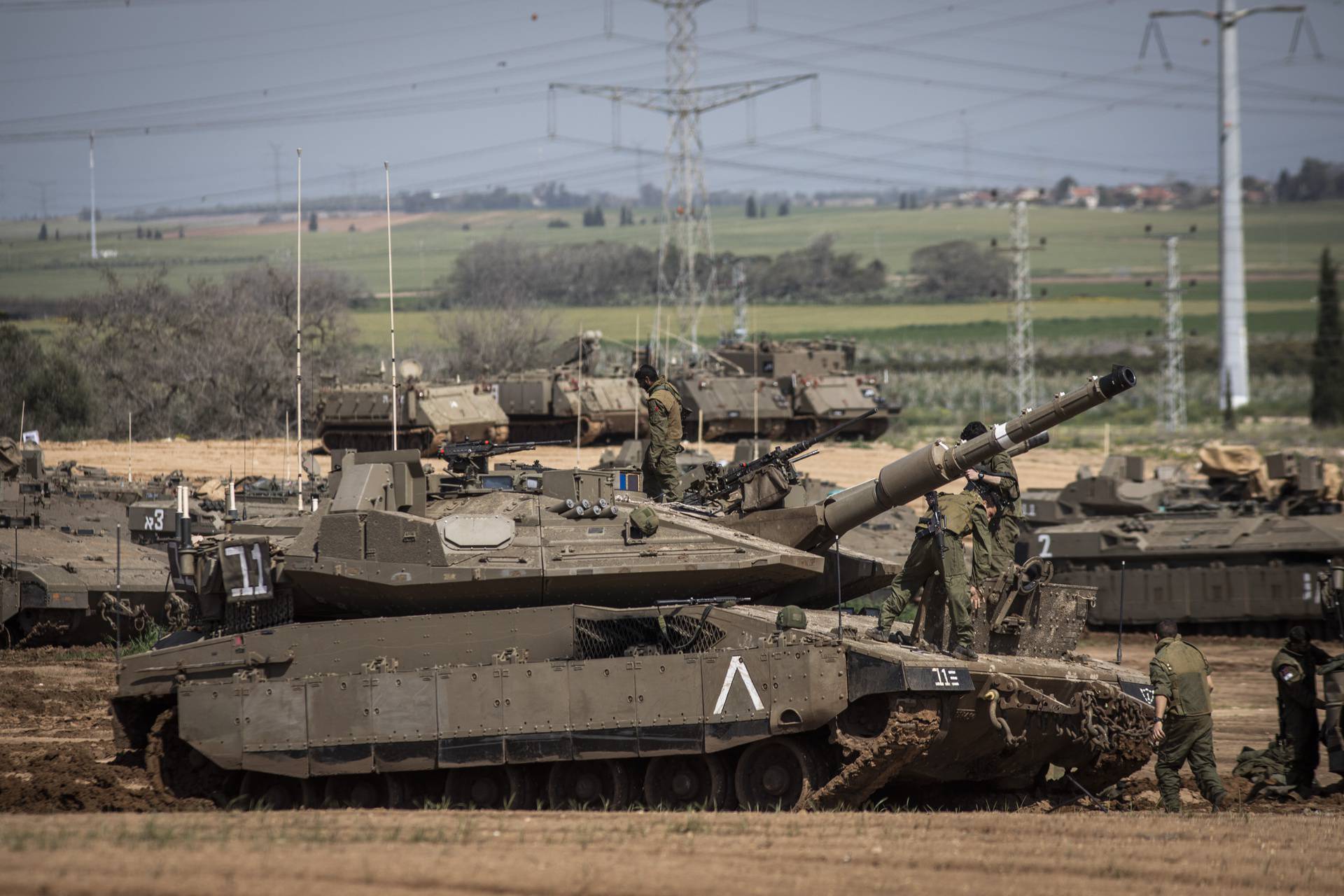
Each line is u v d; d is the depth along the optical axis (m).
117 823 44.88
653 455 67.44
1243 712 86.81
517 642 55.84
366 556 57.31
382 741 54.34
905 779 58.44
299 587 59.03
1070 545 128.50
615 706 53.16
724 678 52.53
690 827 45.09
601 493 62.28
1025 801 61.09
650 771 54.59
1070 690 57.06
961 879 38.78
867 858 40.88
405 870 37.59
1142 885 38.84
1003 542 62.03
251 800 56.62
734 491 64.25
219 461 196.25
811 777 52.69
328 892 35.53
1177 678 57.03
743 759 53.66
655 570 56.84
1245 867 41.25
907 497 57.88
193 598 62.69
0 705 81.94
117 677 57.53
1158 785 61.25
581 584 57.06
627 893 36.12
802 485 65.69
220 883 35.97
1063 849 42.88
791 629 53.03
